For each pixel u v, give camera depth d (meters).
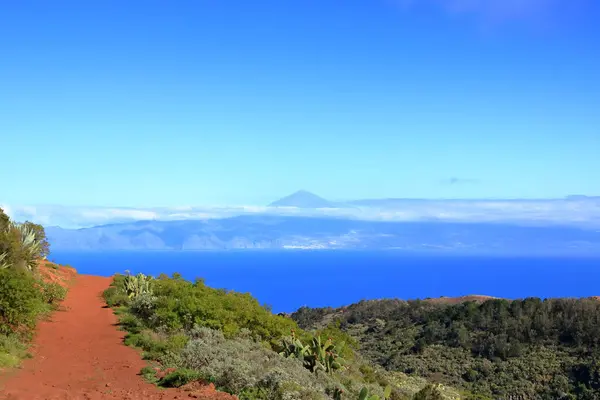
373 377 27.25
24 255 26.50
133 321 22.61
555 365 43.72
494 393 41.62
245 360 17.05
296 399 13.45
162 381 14.85
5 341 16.19
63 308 24.83
